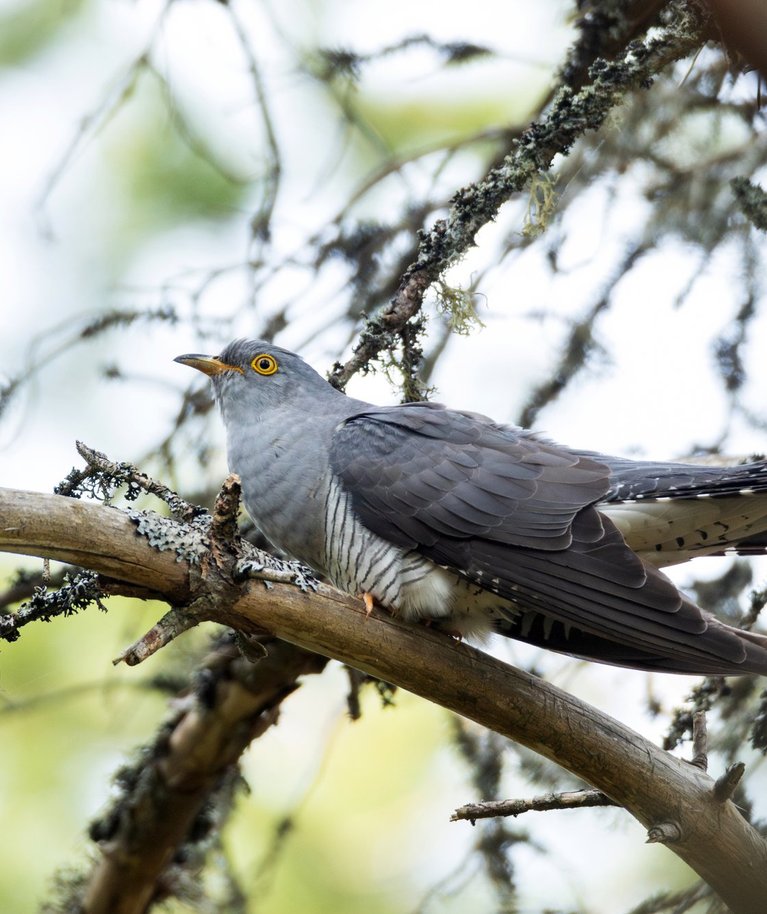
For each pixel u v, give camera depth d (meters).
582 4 9.84
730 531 8.22
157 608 11.66
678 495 8.01
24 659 11.51
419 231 8.65
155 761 10.07
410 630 7.20
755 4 5.35
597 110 8.40
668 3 9.09
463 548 8.16
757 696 9.39
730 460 9.71
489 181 8.51
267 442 9.19
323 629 6.94
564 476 8.27
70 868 10.38
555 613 7.73
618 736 7.24
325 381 9.80
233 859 10.47
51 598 6.64
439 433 8.76
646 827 7.29
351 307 10.27
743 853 7.11
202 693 9.84
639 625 7.41
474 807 7.27
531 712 7.24
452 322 8.88
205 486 10.24
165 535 6.36
